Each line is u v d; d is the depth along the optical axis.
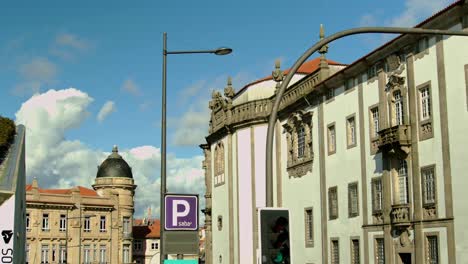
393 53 36.62
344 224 41.66
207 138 63.84
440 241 32.22
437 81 32.91
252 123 54.25
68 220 107.94
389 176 36.56
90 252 110.38
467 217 30.38
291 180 49.88
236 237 55.31
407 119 35.41
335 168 43.16
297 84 49.22
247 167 54.56
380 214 37.44
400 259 35.59
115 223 114.81
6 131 30.19
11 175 25.62
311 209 46.31
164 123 23.20
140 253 133.75
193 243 19.92
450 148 31.80
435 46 33.16
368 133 39.19
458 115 31.36
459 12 31.22
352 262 40.41
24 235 38.16
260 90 57.56
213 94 63.38
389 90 37.03
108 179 118.00
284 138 51.50
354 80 41.12
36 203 103.94
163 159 22.86
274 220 15.20
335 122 43.31
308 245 46.59
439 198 32.47
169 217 19.81
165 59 23.59
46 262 104.12
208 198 64.81
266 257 15.04
